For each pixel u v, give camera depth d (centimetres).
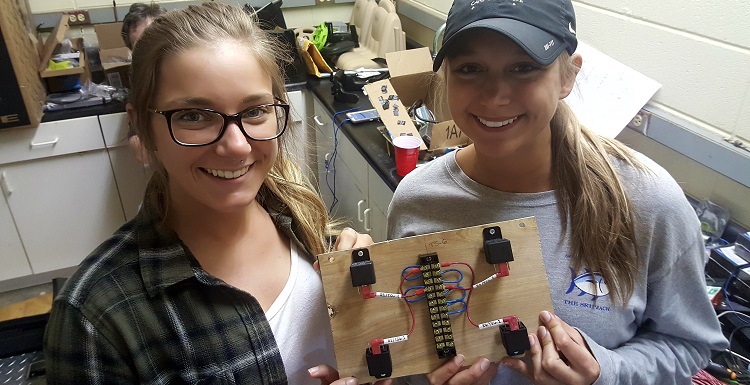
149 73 74
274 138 79
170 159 75
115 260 78
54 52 259
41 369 157
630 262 83
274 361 83
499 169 89
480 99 77
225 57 72
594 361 77
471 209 92
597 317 85
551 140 88
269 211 97
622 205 82
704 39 135
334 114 232
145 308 76
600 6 167
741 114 130
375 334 80
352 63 272
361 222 237
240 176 77
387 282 80
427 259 80
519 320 81
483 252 81
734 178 131
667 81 148
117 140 259
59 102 249
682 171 149
